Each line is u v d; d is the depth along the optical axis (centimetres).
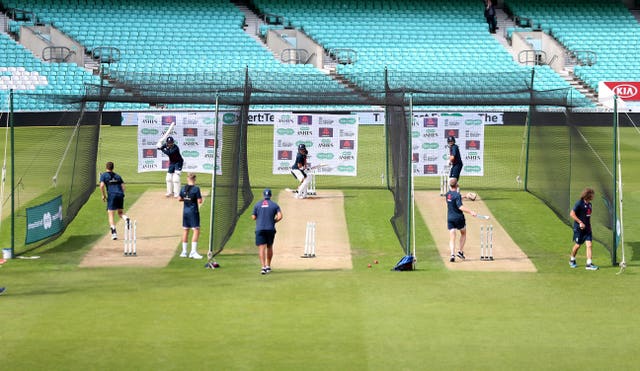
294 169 2911
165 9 5612
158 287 1883
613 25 5903
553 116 2950
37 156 3619
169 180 2902
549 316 1673
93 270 2036
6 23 5294
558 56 5528
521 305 1752
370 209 2766
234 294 1825
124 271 2027
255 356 1431
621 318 1662
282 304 1748
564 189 2544
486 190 3112
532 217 2667
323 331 1568
